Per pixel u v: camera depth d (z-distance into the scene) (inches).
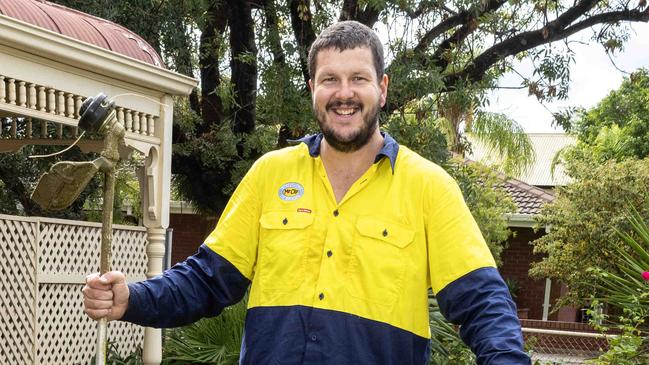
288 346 90.7
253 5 433.7
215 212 496.7
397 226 91.8
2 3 214.1
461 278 88.9
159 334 273.4
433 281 91.6
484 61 446.6
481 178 634.2
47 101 226.7
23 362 242.1
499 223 652.7
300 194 95.3
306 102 410.9
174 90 265.0
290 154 98.5
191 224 823.7
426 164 95.0
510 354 82.0
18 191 430.0
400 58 401.7
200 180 482.6
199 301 98.0
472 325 86.9
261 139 438.0
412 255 91.5
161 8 412.8
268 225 94.8
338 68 92.3
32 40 211.0
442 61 443.5
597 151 959.0
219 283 98.5
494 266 89.9
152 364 271.1
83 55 228.2
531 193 811.4
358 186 93.3
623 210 595.5
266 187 97.8
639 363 283.1
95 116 95.1
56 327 258.5
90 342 273.7
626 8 454.0
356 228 91.8
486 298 87.0
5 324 235.5
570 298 629.3
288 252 92.9
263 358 92.0
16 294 239.5
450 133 442.9
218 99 459.2
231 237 98.6
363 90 92.3
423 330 92.2
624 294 295.1
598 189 609.6
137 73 248.5
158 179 270.8
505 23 442.6
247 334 94.3
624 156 935.7
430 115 417.4
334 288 90.7
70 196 94.0
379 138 96.7
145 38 409.1
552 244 640.4
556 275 652.7
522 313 773.3
